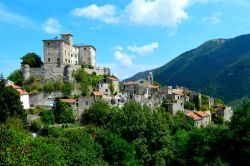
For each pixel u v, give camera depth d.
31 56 163.75
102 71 175.62
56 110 134.25
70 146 70.75
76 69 159.00
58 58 156.75
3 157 34.47
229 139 57.88
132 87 182.75
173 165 75.81
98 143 97.06
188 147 65.56
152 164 97.38
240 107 58.41
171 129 133.62
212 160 58.19
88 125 130.25
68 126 126.69
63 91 148.62
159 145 104.12
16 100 112.62
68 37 167.00
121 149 95.88
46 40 157.50
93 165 63.72
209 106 189.25
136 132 105.88
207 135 62.59
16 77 153.00
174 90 193.88
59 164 51.62
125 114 110.44
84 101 140.12
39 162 41.81
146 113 111.38
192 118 154.38
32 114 132.75
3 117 105.31
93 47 183.88
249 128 54.75
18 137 53.12
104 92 159.38
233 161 56.00
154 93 181.50
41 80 153.12
